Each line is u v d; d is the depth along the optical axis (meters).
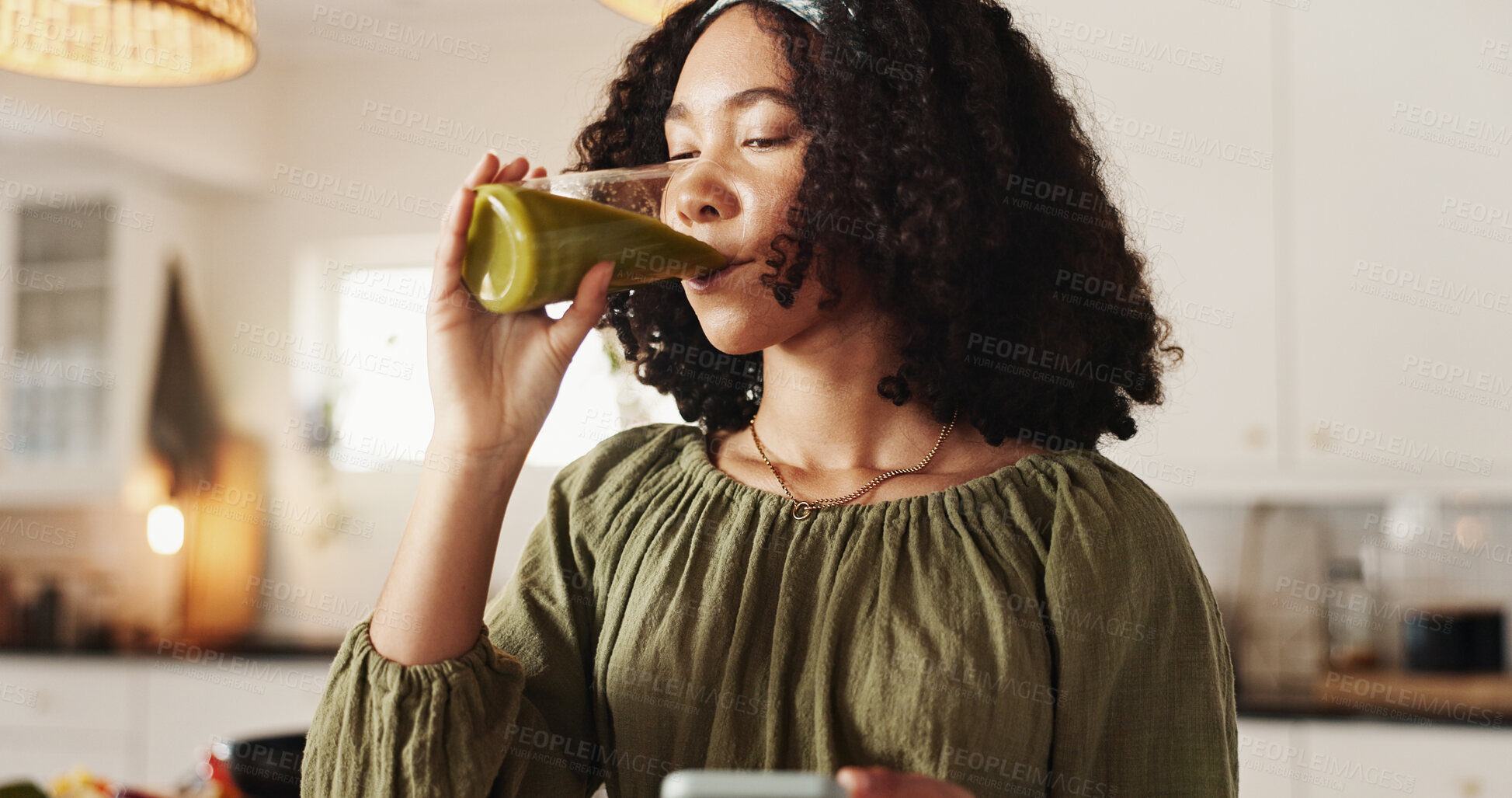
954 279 0.82
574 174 0.79
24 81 3.09
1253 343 2.72
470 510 0.78
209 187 3.78
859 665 0.79
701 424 1.02
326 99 3.83
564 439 3.52
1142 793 0.81
